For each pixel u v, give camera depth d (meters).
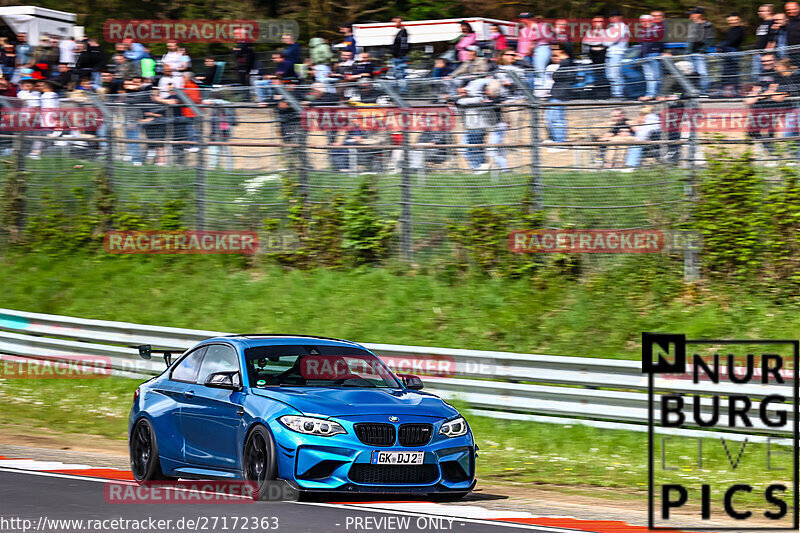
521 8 104.12
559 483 38.66
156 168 72.75
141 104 72.94
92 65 78.06
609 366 44.91
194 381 34.81
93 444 45.78
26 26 85.31
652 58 56.44
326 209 67.31
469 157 62.50
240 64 75.75
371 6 111.50
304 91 67.75
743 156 56.00
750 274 54.69
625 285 57.03
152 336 56.34
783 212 54.59
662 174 57.44
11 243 75.69
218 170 70.62
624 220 58.25
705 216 56.25
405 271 63.75
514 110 61.16
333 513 29.12
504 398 47.78
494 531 27.53
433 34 82.00
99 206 73.94
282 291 64.75
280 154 68.81
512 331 56.44
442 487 31.42
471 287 60.53
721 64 54.97
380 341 58.22
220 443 32.34
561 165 59.97
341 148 66.75
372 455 30.28
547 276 59.59
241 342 34.72
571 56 63.84
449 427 32.00
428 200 64.00
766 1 92.44
